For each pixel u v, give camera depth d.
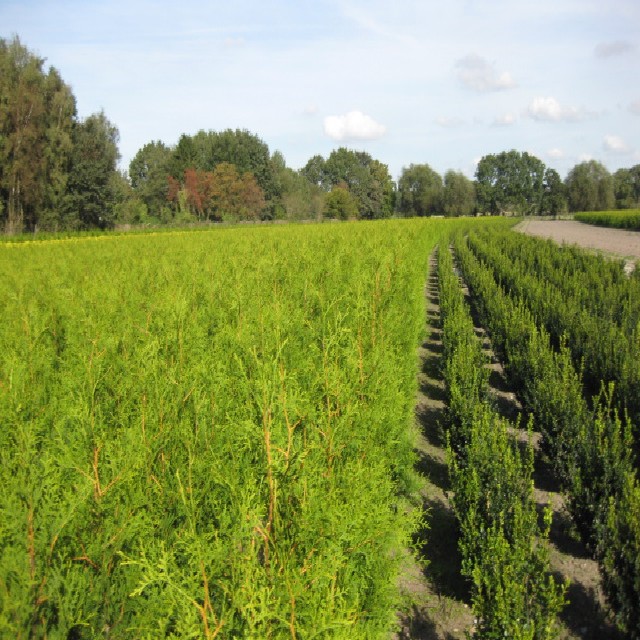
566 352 10.76
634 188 160.75
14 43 63.88
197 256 17.36
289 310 8.63
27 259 19.88
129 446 4.35
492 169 163.38
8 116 61.12
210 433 5.16
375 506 4.07
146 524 4.27
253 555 3.40
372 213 143.12
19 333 8.56
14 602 3.18
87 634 3.68
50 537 3.64
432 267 34.31
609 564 5.01
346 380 5.91
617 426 6.72
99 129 69.75
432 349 14.90
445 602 5.38
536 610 4.50
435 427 9.59
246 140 114.19
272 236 25.72
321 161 156.62
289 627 3.29
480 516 5.62
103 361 6.06
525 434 9.23
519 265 23.83
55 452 4.79
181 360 6.56
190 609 3.33
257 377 5.20
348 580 3.90
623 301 15.01
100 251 22.69
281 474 3.95
